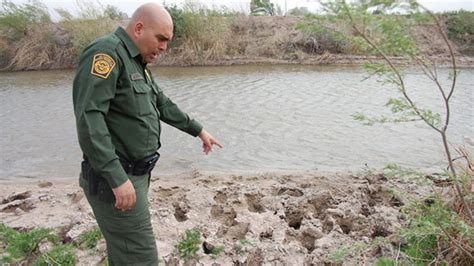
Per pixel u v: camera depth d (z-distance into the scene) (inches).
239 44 691.4
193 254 140.7
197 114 337.7
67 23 692.1
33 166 244.8
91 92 90.0
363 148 261.7
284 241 150.3
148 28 98.6
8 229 155.9
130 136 99.4
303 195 184.7
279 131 295.7
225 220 171.8
